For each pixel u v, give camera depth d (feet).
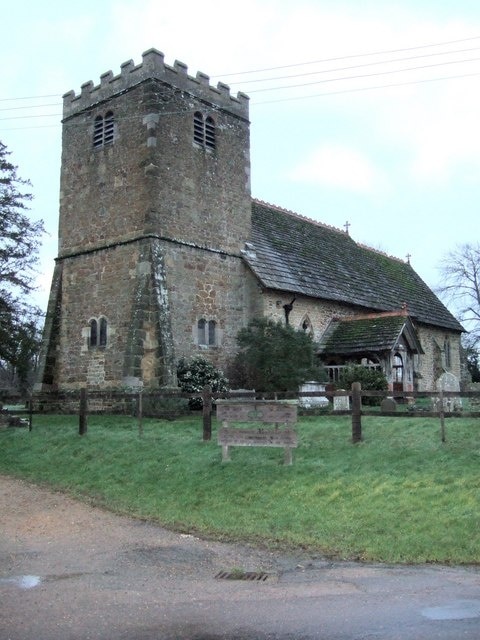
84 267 82.43
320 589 24.88
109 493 42.06
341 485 37.91
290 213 112.16
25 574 27.55
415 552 28.81
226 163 86.33
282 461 43.73
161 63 78.79
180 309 76.84
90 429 59.93
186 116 81.30
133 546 31.81
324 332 93.50
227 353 82.17
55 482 45.78
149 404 68.49
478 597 23.12
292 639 19.70
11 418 66.49
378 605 22.56
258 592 24.77
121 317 76.95
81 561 29.50
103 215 80.89
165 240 76.43
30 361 93.45
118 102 81.05
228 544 32.01
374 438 47.44
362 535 31.19
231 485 40.37
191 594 24.68
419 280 138.21
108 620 21.77
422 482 36.60
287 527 33.30
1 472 49.75
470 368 155.22
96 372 78.89
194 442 50.75
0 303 74.59
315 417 59.82
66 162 86.94
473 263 152.66
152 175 75.92
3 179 76.38
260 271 84.58
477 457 39.75
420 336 117.70
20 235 77.00
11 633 20.62
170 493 40.78
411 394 45.21
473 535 29.50
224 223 84.89
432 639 19.16
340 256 113.09
